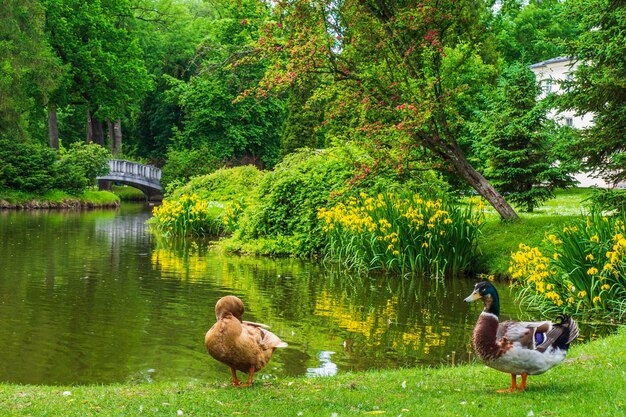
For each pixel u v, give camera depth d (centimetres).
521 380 760
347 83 1992
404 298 1574
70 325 1252
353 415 615
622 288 1373
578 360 873
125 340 1152
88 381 933
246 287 1692
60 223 3419
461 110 3569
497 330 671
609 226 1442
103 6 5772
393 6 2012
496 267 1845
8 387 793
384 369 987
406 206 1989
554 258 1505
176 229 2997
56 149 5366
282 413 636
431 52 1938
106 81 5559
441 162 2080
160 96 7050
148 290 1614
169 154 5875
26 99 4759
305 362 1034
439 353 1092
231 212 2936
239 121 6262
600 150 1762
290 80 1941
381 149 1997
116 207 5141
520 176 2806
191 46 7250
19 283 1667
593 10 1753
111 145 6969
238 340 741
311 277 1875
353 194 2295
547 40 1845
